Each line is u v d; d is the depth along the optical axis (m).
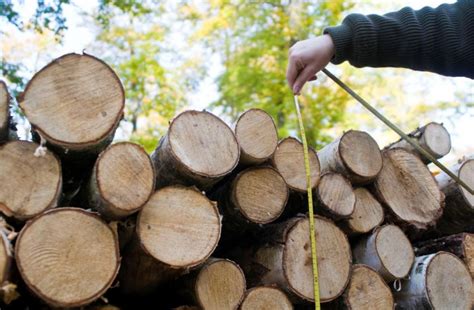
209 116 1.47
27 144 1.25
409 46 1.69
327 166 1.85
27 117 1.20
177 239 1.29
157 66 8.46
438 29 1.70
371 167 1.80
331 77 1.78
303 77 1.70
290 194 1.72
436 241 1.96
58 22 5.30
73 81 1.26
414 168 1.95
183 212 1.32
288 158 1.69
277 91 7.40
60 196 1.28
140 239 1.26
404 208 1.87
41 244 1.11
